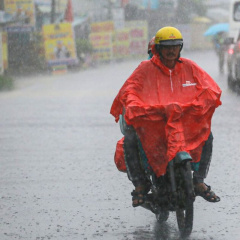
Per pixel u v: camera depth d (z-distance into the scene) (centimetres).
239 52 4056
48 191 1639
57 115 3191
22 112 3359
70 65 7394
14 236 1265
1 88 5041
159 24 10700
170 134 1152
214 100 1197
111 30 8662
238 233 1254
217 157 2034
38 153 2175
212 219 1356
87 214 1416
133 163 1241
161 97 1220
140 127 1187
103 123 2873
